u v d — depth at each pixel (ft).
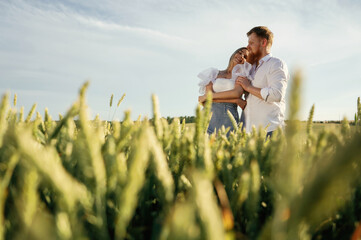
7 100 1.38
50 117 2.63
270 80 13.97
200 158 1.56
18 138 0.82
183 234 0.70
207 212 0.65
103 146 1.47
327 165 0.63
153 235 1.16
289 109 0.69
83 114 0.97
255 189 1.36
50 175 0.83
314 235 1.37
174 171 1.71
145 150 0.94
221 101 15.88
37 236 0.74
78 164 1.43
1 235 1.03
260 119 14.20
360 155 0.59
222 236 0.65
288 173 0.72
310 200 0.66
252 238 1.28
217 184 1.60
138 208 1.55
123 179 1.25
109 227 1.25
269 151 1.83
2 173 1.40
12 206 1.26
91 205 1.07
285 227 0.73
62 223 0.81
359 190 1.45
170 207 1.17
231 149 2.56
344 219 1.42
